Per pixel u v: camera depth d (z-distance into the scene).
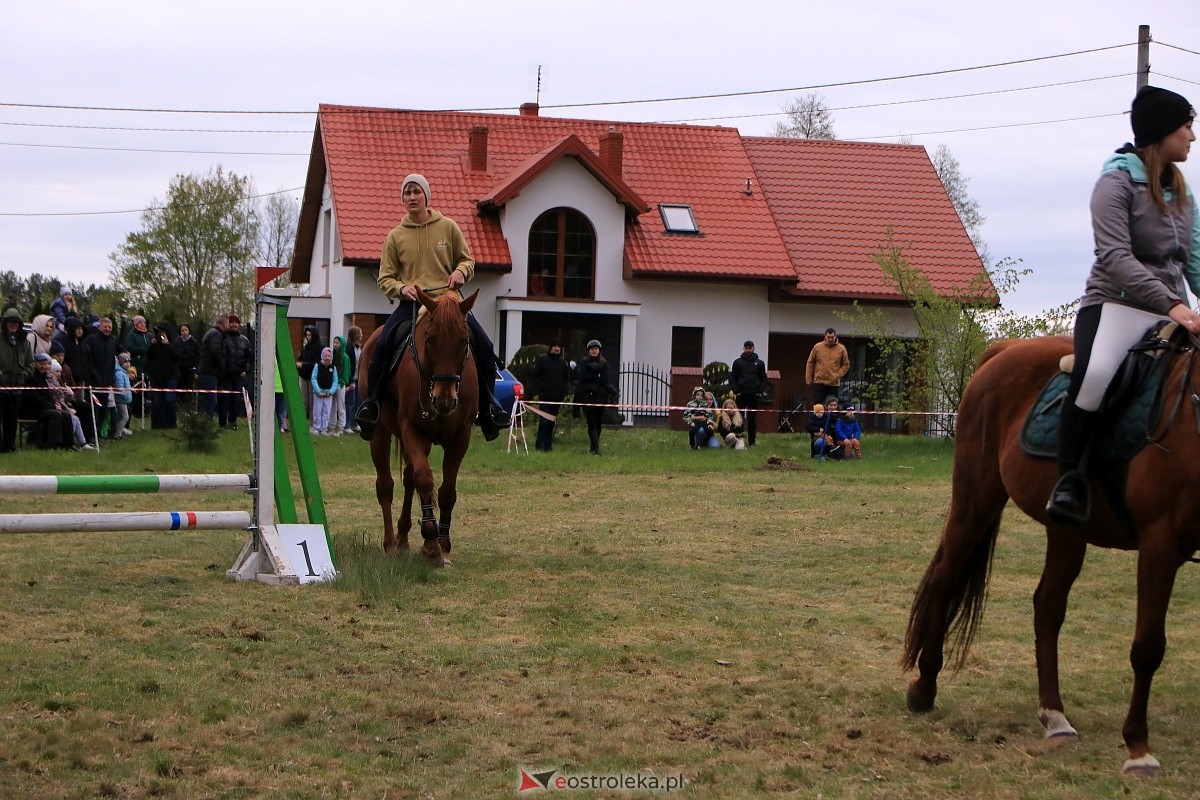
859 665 7.12
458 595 8.77
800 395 32.47
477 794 5.00
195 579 9.13
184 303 56.38
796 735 5.85
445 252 9.97
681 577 9.65
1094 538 5.60
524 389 25.98
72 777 5.04
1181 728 5.98
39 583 8.84
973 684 6.78
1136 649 5.20
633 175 34.94
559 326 31.75
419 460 9.52
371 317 31.03
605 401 20.55
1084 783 5.15
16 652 6.86
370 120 34.44
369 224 31.28
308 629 7.65
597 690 6.49
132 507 13.05
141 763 5.21
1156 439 5.08
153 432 21.42
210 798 4.88
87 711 5.84
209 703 6.05
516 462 18.66
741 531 12.15
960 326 23.89
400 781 5.13
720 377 27.83
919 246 35.03
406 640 7.46
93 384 19.70
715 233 33.22
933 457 21.52
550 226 31.86
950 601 6.18
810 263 33.78
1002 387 6.00
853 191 36.72
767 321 32.81
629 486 16.08
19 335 17.52
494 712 6.09
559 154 31.02
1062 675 6.98
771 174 36.94
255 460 9.33
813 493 15.58
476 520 12.64
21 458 16.58
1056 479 5.55
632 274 31.55
